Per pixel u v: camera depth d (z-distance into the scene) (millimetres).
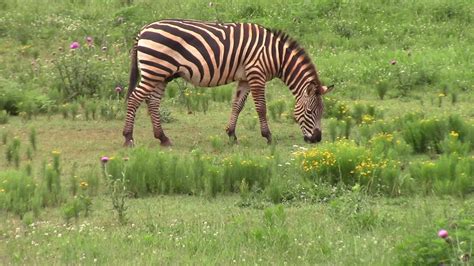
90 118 40688
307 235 23891
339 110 40438
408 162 32812
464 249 19797
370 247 22609
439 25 57969
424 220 24969
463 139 34844
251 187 30031
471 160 30391
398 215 26297
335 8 60375
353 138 36406
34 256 22453
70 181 30500
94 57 48781
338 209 26078
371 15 59250
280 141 36969
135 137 37469
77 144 36125
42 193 28203
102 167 31266
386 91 45062
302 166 30750
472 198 28484
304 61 35844
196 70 35375
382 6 60531
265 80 36125
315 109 35688
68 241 23406
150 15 58000
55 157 31297
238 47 35531
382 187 29281
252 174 30078
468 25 58375
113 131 38531
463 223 21219
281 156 33875
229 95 44688
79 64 45125
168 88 45062
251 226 25094
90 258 22047
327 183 29719
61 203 28359
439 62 49969
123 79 45469
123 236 24141
